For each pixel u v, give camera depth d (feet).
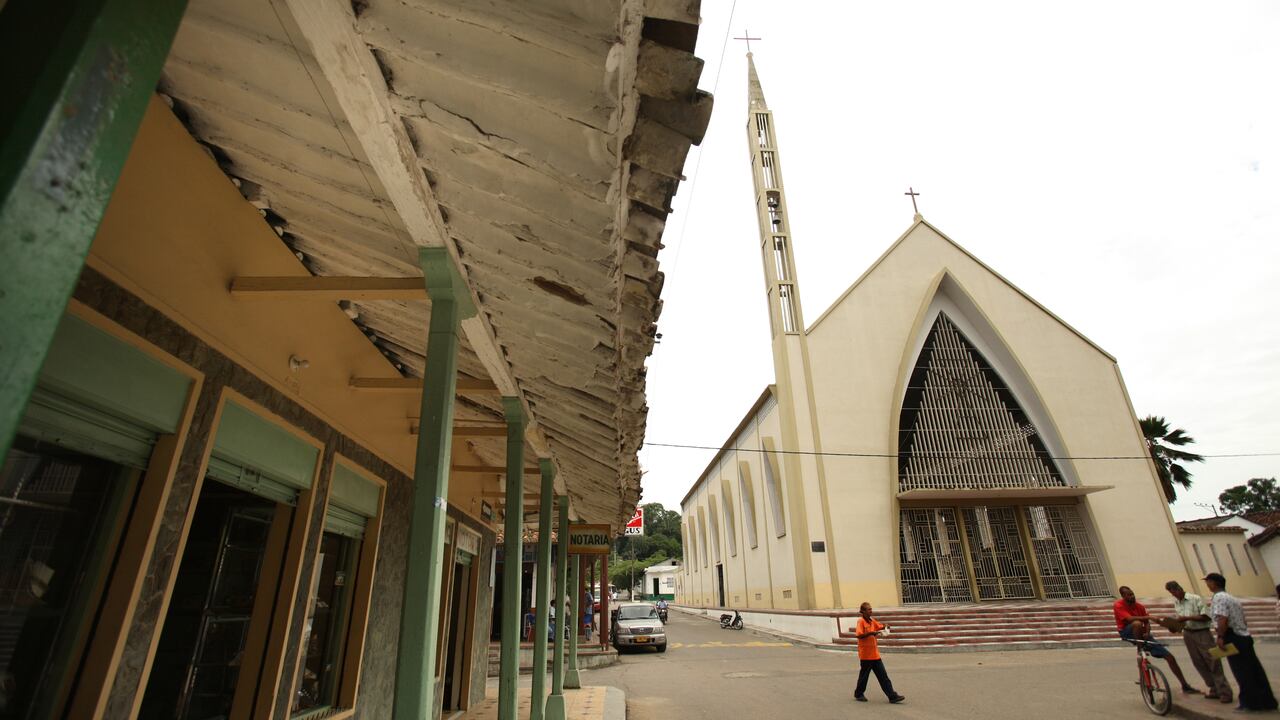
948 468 76.13
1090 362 82.64
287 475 13.28
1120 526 75.46
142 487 9.46
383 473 18.75
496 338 12.94
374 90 6.45
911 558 72.84
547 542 22.81
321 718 15.43
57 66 2.86
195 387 10.17
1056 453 77.36
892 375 79.87
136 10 3.30
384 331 16.96
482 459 30.07
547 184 7.08
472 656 31.27
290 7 5.72
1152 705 28.35
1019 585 72.43
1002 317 84.17
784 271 87.45
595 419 16.10
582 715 30.73
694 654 65.26
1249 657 25.84
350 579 17.72
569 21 4.98
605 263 8.16
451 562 25.53
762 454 94.68
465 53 5.65
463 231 9.02
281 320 12.78
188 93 9.16
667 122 5.87
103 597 8.91
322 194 10.50
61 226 2.80
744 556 107.14
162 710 13.01
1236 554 86.84
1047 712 29.76
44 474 8.52
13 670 8.16
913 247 87.04
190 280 9.94
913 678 42.29
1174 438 90.12
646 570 255.50
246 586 14.28
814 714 31.40
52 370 7.59
